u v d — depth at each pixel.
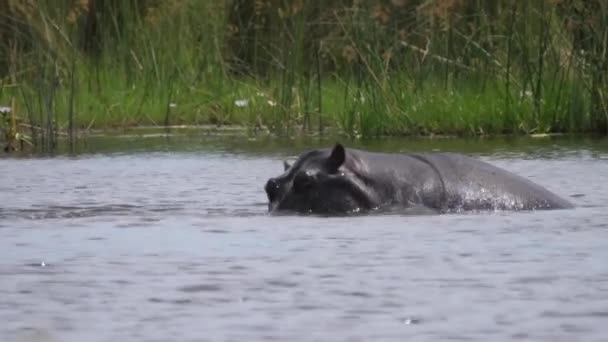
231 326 18.09
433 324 18.14
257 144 51.06
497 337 17.34
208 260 23.23
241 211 30.53
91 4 68.94
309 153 30.97
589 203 31.17
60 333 17.70
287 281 21.19
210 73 67.00
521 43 57.28
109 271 22.20
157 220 28.91
